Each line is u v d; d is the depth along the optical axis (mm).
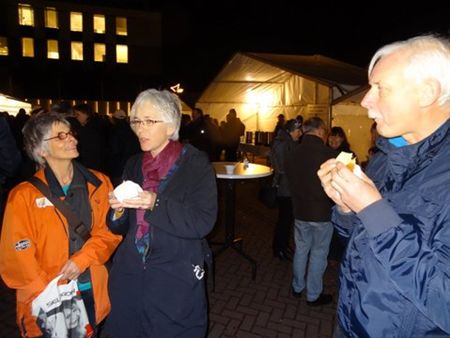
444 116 991
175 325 1606
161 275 1603
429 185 958
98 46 31250
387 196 1062
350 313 1080
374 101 1029
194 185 1645
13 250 1654
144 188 1658
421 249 893
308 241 3430
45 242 1735
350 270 1108
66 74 30328
